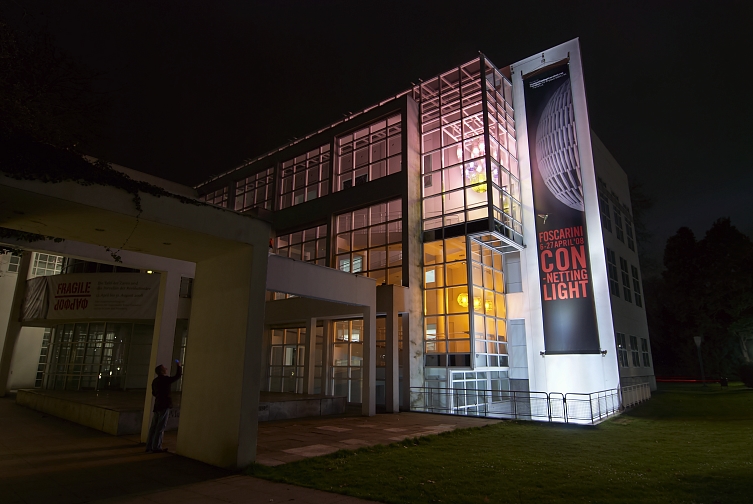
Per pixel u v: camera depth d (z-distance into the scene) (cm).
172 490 714
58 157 705
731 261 3912
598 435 1264
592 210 2255
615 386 2067
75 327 2392
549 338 2205
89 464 887
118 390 2211
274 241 2820
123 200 777
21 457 942
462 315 2058
